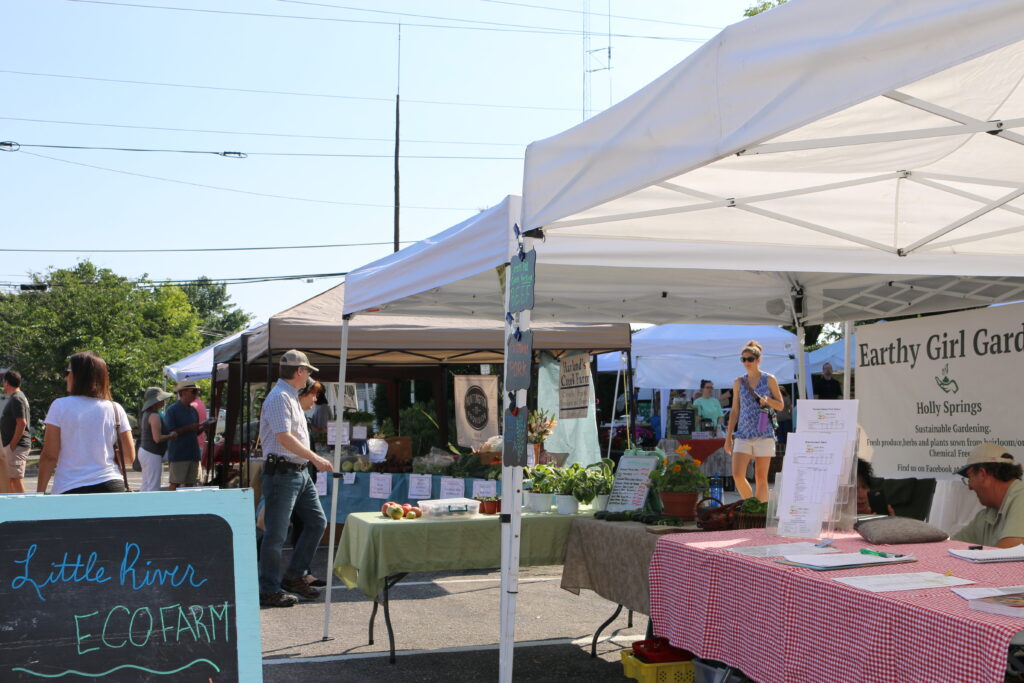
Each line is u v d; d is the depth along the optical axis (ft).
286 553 29.45
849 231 15.28
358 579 16.55
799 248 16.26
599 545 15.57
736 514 13.58
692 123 8.39
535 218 11.48
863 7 6.65
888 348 20.61
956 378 18.84
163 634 8.35
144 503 8.74
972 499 17.03
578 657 16.85
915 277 21.13
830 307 22.98
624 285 21.35
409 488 26.78
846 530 11.73
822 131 10.14
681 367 47.50
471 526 16.75
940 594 7.85
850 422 11.63
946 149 11.52
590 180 10.23
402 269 17.35
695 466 15.37
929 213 14.56
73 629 8.15
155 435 36.78
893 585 8.23
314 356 34.99
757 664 9.39
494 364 40.06
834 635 8.25
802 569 9.11
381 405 45.06
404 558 16.24
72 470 16.10
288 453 21.54
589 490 16.83
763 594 9.34
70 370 16.53
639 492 16.30
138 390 97.19
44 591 8.20
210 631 8.47
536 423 22.26
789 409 47.44
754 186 13.05
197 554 8.70
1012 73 9.01
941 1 6.09
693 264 15.76
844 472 11.59
